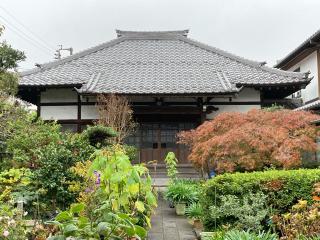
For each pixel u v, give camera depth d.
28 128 10.16
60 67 16.91
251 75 15.65
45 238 4.26
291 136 9.45
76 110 15.08
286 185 6.98
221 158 9.34
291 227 5.38
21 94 15.77
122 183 3.46
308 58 16.83
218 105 15.12
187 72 16.31
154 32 20.11
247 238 5.34
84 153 8.82
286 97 16.75
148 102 14.89
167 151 14.88
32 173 8.12
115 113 13.13
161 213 9.88
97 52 18.64
